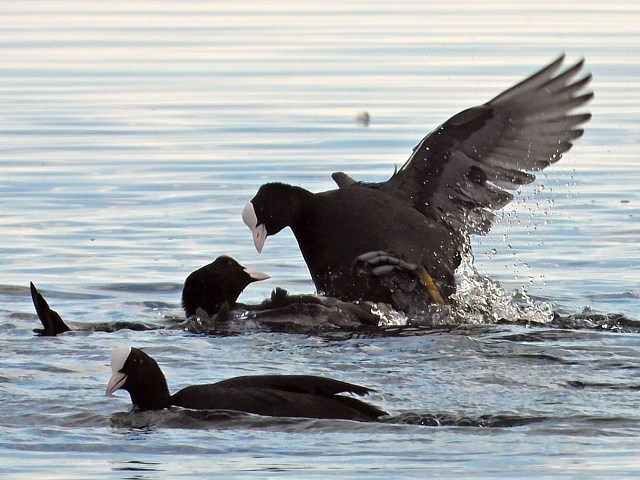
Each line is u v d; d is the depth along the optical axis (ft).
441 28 117.08
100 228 63.41
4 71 101.55
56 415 35.29
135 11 131.75
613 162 75.36
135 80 98.37
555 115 52.19
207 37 115.34
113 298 52.65
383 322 48.08
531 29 115.55
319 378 35.55
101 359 41.16
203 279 48.73
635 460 31.14
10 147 79.46
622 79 95.20
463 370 39.09
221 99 91.86
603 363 39.91
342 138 80.74
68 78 99.30
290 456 31.83
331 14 127.54
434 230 51.19
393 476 30.35
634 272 56.80
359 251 49.90
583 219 65.31
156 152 78.18
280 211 49.96
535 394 36.40
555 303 51.83
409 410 35.01
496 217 53.11
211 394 35.42
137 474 30.78
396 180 52.16
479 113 51.13
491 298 51.37
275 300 48.29
